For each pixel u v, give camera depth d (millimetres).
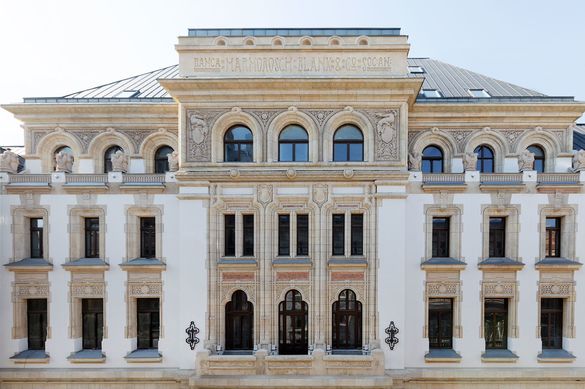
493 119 21438
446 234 20484
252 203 19828
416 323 19797
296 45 19828
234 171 19531
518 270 19734
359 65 19797
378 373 18547
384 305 19281
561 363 19578
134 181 20516
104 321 20094
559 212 19938
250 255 20094
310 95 19609
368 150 19719
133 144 21984
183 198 19688
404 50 19641
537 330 19750
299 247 20094
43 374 19703
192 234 19672
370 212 19625
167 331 20000
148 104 21328
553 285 19844
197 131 19812
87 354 20047
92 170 21875
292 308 19891
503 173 20031
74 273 20188
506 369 19578
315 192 19734
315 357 18641
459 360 19578
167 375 19547
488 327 20250
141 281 20172
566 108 20891
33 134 22062
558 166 21094
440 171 21891
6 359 19969
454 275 19859
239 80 19172
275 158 19922
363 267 19484
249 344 19922
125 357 19828
